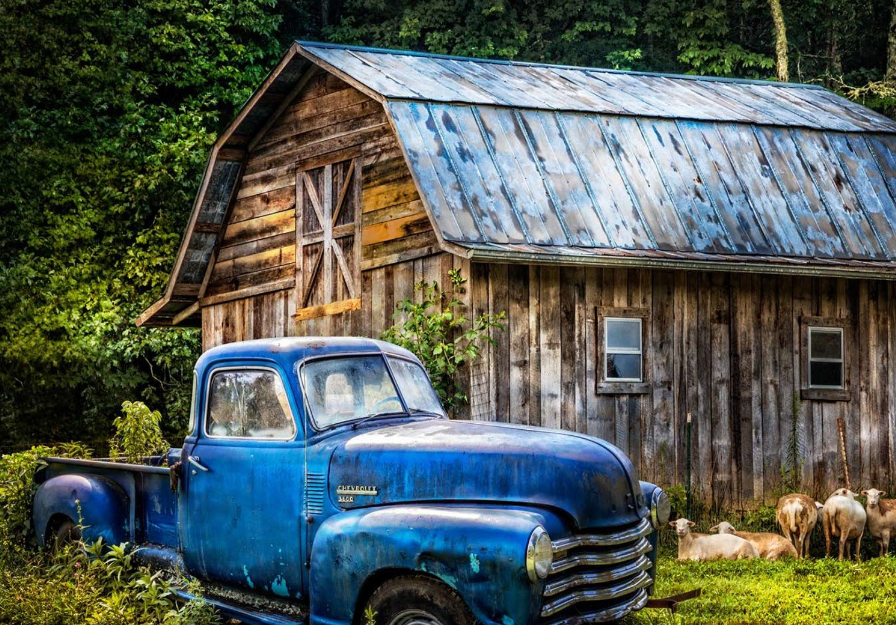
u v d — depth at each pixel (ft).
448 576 20.79
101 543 27.73
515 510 21.53
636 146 47.78
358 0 102.12
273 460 24.68
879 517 40.32
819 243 47.34
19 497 32.17
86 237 75.31
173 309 59.72
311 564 23.02
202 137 79.56
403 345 41.65
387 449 23.34
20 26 77.87
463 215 41.24
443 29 98.94
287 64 50.14
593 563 21.97
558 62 100.42
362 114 48.47
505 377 41.83
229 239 56.03
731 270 43.75
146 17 83.92
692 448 45.09
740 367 46.32
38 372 71.00
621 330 44.39
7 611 25.63
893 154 52.60
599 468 22.53
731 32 106.01
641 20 101.40
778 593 31.27
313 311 50.26
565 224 42.98
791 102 57.67
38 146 76.84
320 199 50.75
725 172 48.49
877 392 48.80
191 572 26.55
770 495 46.26
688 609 29.09
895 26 95.50
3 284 70.95
